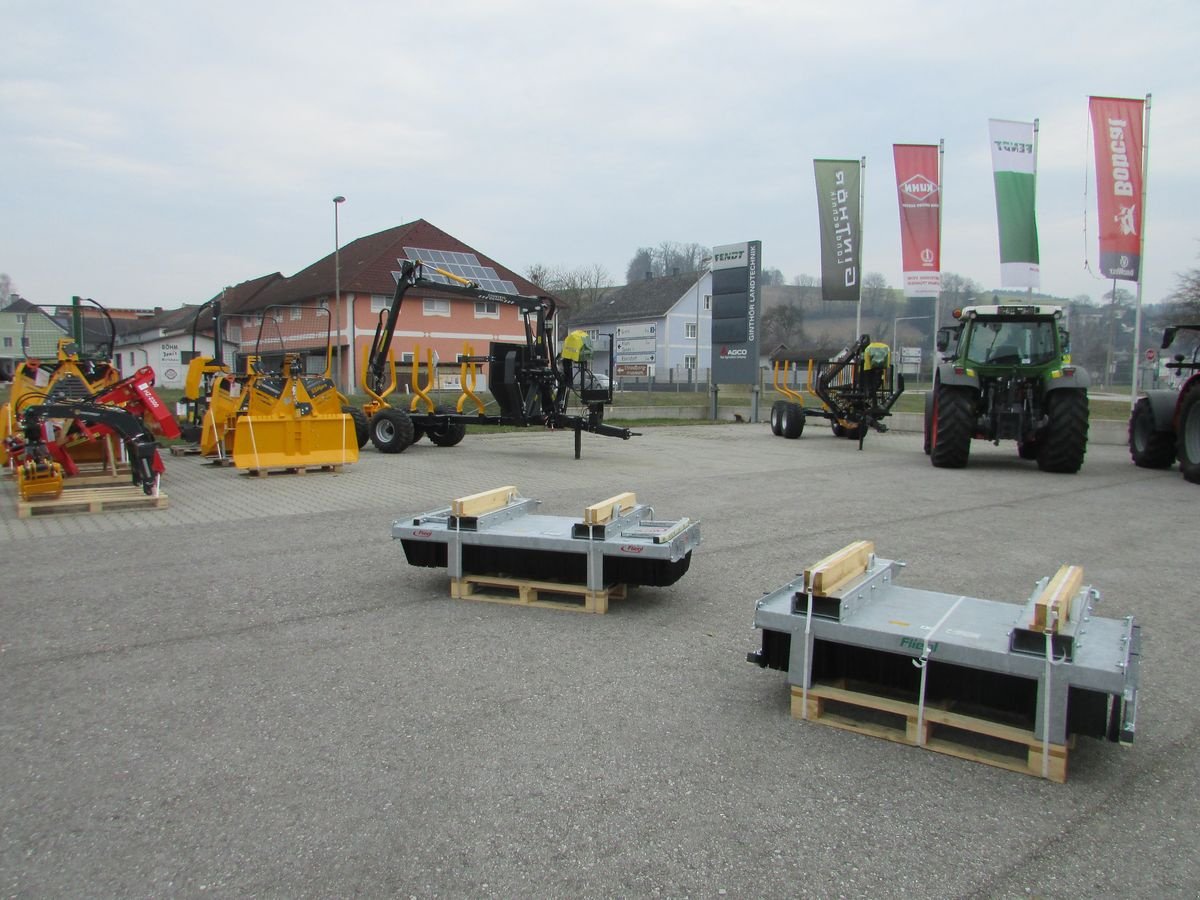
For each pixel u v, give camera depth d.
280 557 6.44
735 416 24.50
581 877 2.49
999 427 12.22
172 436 9.84
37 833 2.72
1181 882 2.49
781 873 2.52
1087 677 2.98
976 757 3.23
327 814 2.83
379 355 14.76
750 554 6.58
